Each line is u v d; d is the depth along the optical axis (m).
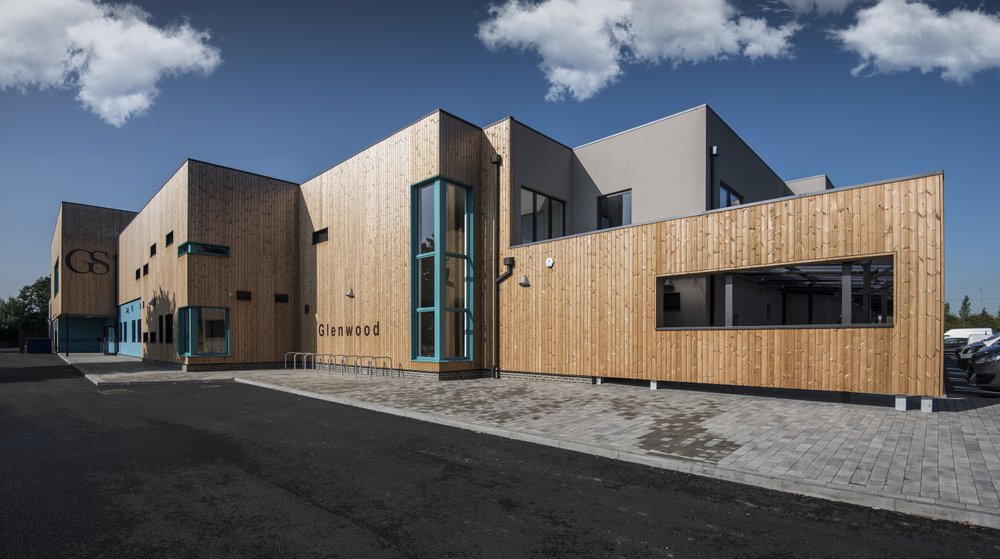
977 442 6.24
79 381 14.55
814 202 8.95
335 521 4.15
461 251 14.21
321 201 18.59
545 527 4.04
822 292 18.27
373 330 15.65
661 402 9.33
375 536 3.86
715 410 8.47
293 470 5.57
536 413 8.41
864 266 10.10
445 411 8.70
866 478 4.94
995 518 4.02
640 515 4.29
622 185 14.84
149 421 8.38
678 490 4.92
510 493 4.84
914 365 7.91
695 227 10.45
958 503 4.27
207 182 17.91
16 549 3.60
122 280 30.14
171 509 4.40
